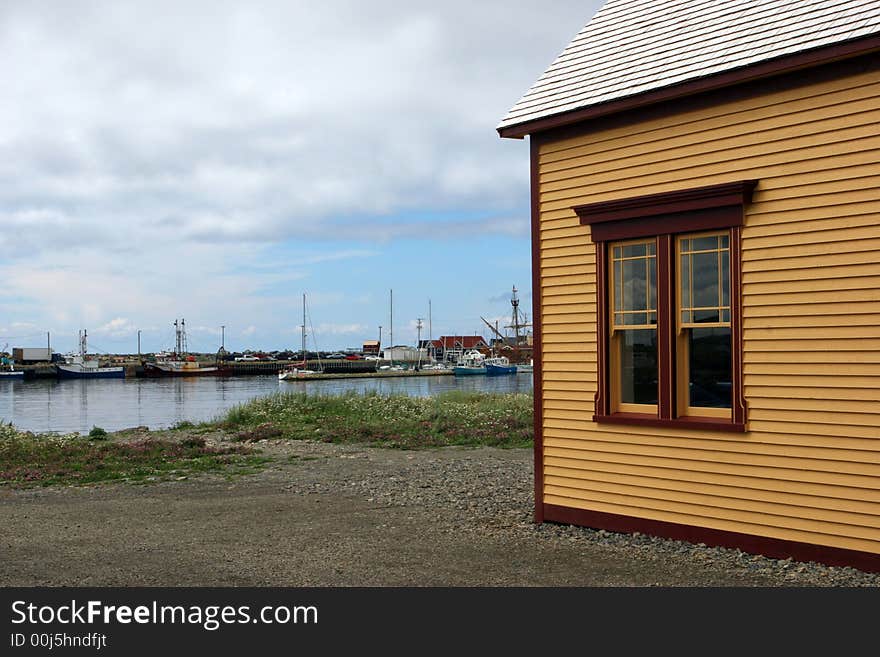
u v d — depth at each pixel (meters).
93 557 8.78
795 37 8.21
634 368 9.62
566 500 10.12
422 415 23.92
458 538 9.56
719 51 8.87
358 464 16.19
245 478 14.52
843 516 7.78
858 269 7.71
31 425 34.06
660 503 9.20
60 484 14.03
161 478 14.53
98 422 35.69
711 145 8.78
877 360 7.58
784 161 8.23
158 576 8.02
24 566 8.41
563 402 10.18
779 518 8.22
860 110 7.74
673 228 9.05
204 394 63.00
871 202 7.64
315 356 144.38
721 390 8.85
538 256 10.43
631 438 9.48
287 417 24.36
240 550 9.06
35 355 118.44
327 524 10.46
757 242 8.40
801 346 8.08
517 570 8.09
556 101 10.07
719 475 8.70
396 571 8.12
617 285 9.72
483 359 111.56
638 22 10.60
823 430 7.92
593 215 9.73
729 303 8.69
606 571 7.99
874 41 7.48
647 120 9.32
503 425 21.55
